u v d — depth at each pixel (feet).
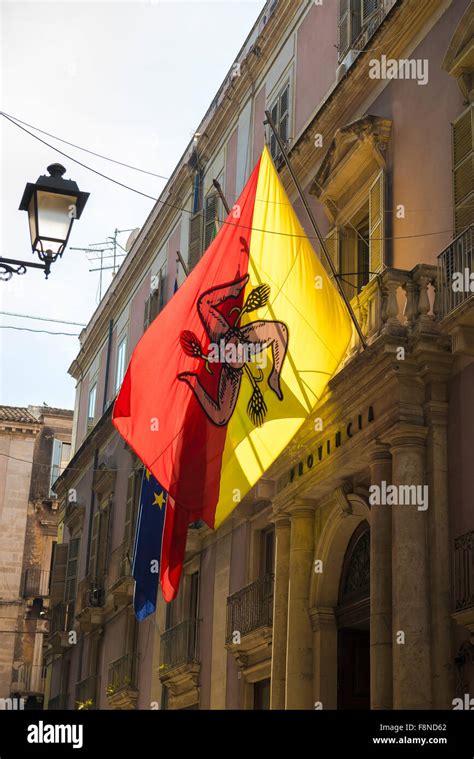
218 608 63.46
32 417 139.54
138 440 46.65
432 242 45.03
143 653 78.33
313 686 48.34
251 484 43.24
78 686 93.35
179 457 44.96
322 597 49.29
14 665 129.39
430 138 46.47
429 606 39.14
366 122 49.96
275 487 53.67
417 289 42.55
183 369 46.39
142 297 96.07
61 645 100.94
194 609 69.62
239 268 46.19
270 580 56.24
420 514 40.22
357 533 48.65
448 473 40.45
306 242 45.32
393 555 40.19
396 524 40.27
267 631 53.62
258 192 46.29
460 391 40.57
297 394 44.04
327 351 44.52
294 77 65.16
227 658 60.70
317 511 50.65
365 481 46.93
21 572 133.59
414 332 40.96
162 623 74.13
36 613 132.26
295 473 51.03
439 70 46.62
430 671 38.32
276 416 43.83
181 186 86.53
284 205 45.93
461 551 38.17
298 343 44.65
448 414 41.14
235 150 74.49
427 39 48.08
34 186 34.32
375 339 43.04
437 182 45.34
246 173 71.20
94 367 112.68
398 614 39.09
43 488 138.72
